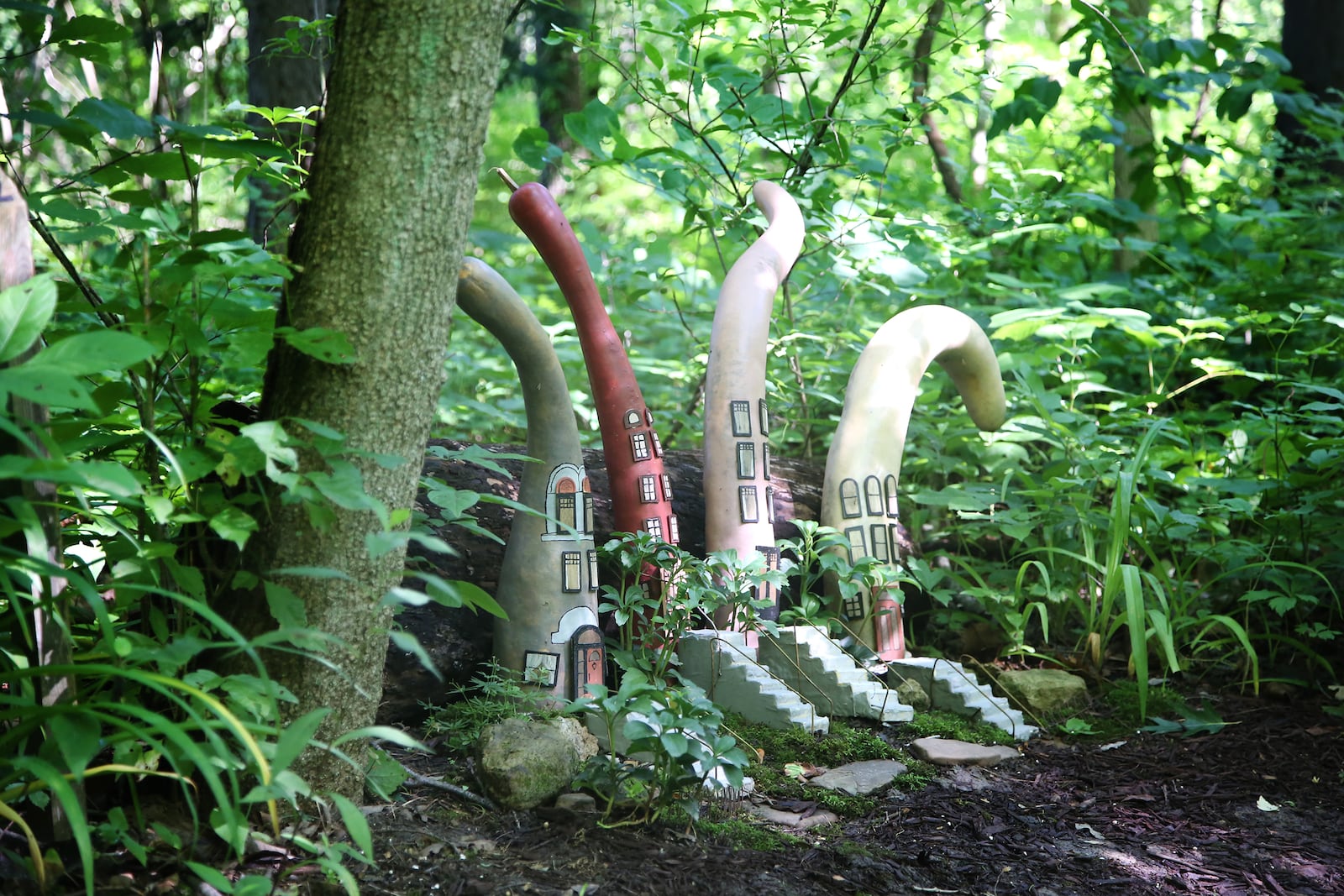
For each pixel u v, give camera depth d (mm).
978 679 3480
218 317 2152
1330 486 3992
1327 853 2557
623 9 7633
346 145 2139
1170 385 5422
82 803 2025
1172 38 4836
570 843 2275
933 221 4992
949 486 3848
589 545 3018
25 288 1715
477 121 2211
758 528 3260
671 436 4715
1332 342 4180
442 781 2512
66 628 1879
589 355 3143
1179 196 5590
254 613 2209
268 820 2189
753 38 4055
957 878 2316
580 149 9375
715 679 3053
